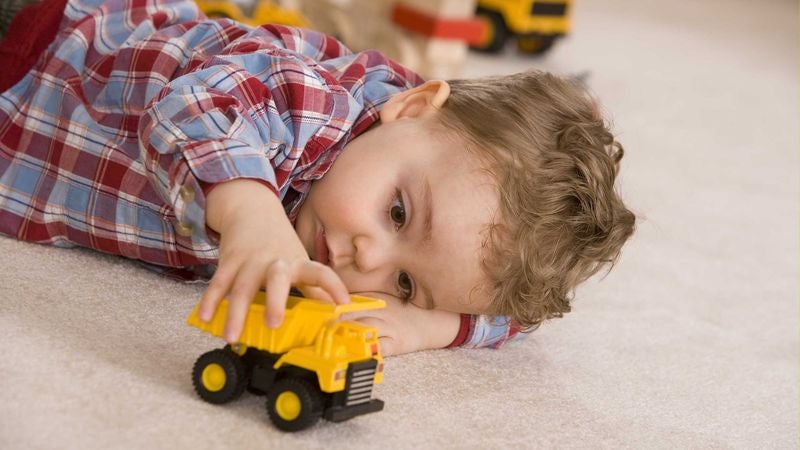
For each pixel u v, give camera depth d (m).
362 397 0.77
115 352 0.83
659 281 1.52
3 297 0.89
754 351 1.30
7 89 1.14
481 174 0.97
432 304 1.00
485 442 0.85
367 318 0.99
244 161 0.89
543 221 0.98
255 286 0.79
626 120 2.71
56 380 0.76
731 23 4.99
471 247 0.95
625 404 1.03
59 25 1.17
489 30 3.15
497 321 1.08
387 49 2.54
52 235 1.07
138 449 0.69
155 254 1.04
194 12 1.30
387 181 0.98
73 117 1.10
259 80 1.02
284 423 0.76
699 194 2.13
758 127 2.94
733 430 1.03
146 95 1.11
